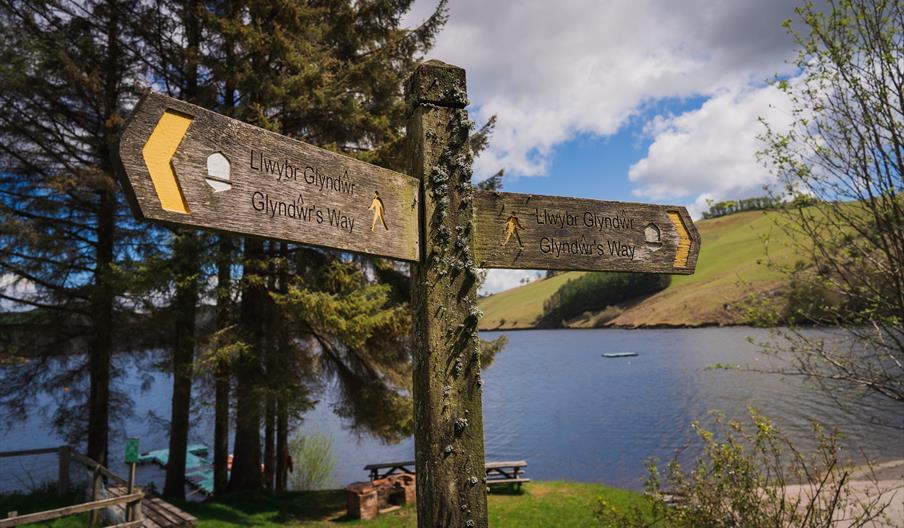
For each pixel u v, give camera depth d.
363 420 10.06
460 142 1.75
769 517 3.66
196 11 8.42
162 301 9.16
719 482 3.80
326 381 10.79
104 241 9.53
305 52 8.85
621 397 32.19
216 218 1.20
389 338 9.91
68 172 8.77
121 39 9.44
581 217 2.04
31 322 9.36
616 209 2.15
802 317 5.04
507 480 11.12
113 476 7.71
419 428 1.61
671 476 4.34
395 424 9.75
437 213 1.67
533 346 77.94
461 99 1.76
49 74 8.20
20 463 16.09
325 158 1.44
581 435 23.89
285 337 9.44
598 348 66.12
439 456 1.56
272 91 8.43
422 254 1.66
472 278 1.69
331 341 10.18
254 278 8.41
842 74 4.48
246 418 8.88
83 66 8.52
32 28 8.43
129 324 9.89
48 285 9.23
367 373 10.29
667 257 2.25
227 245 8.47
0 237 8.43
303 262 9.79
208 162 1.21
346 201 1.48
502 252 1.83
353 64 9.55
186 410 10.24
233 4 8.83
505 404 32.94
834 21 4.43
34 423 22.98
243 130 1.28
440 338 1.62
